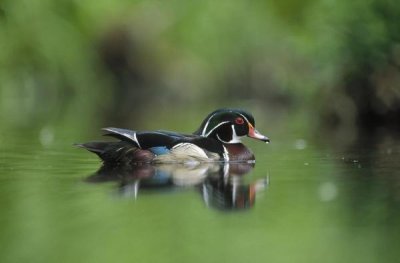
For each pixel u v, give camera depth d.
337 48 20.84
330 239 7.69
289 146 15.96
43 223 8.38
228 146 13.65
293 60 24.72
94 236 7.79
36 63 28.16
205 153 13.35
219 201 9.62
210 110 26.14
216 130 13.76
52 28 27.91
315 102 21.94
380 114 21.08
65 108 26.78
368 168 12.40
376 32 20.42
